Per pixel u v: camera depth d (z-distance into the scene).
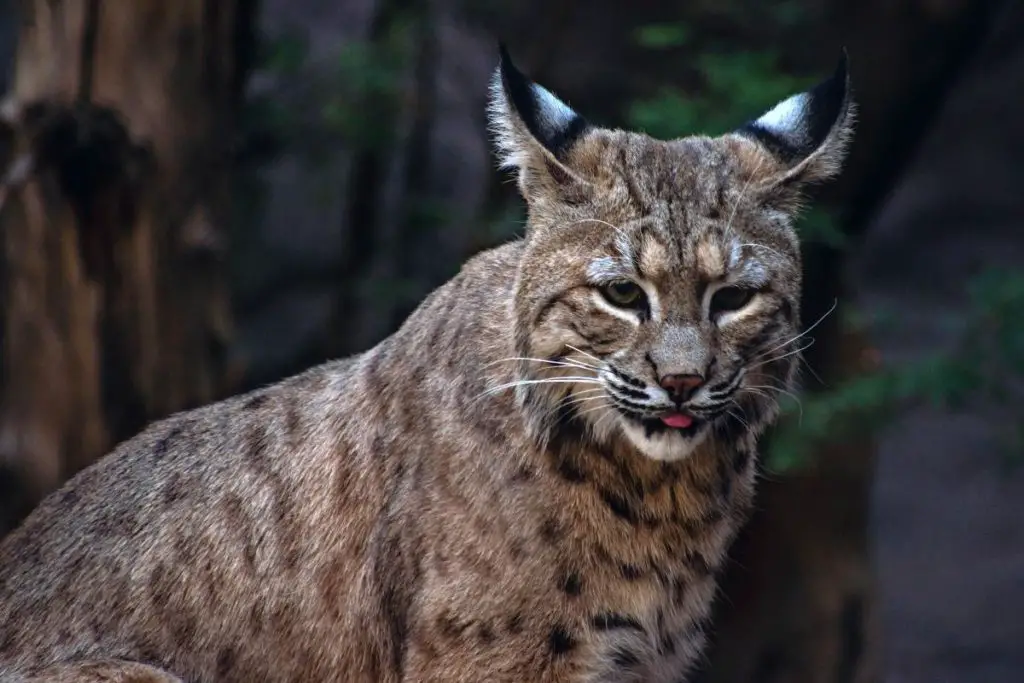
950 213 26.34
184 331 12.24
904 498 22.88
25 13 11.94
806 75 13.98
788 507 14.55
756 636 14.62
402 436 7.97
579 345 7.50
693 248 7.41
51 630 8.17
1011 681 18.47
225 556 8.17
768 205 7.74
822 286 14.15
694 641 8.24
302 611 8.09
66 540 8.40
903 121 14.09
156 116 11.99
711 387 7.44
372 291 17.02
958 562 21.31
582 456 7.64
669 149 7.79
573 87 14.56
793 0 14.19
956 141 26.72
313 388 8.55
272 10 22.03
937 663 18.89
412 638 7.70
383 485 7.97
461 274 8.23
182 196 12.20
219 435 8.54
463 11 16.72
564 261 7.52
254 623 8.12
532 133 7.63
